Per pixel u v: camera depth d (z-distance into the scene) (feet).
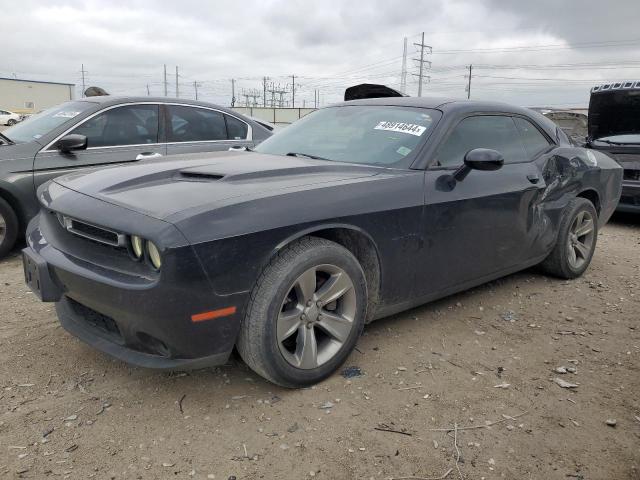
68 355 10.48
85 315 9.40
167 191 9.00
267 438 8.11
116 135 19.07
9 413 8.54
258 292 8.61
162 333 8.00
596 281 16.22
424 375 10.11
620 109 25.93
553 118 44.45
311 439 8.11
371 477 7.38
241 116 22.71
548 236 14.62
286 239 8.73
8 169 16.79
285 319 8.92
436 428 8.50
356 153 11.81
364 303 10.01
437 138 11.55
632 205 25.21
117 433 8.14
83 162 18.15
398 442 8.12
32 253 9.67
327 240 9.43
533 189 13.53
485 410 9.05
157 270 7.88
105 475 7.25
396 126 12.17
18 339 11.12
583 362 10.96
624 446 8.24
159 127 20.03
